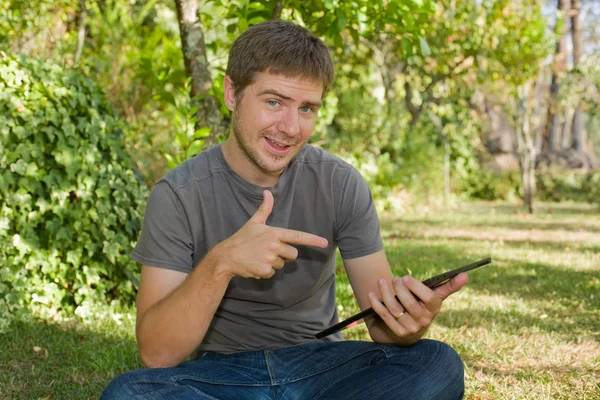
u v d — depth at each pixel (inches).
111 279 189.8
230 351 89.0
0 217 171.0
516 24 539.5
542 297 215.6
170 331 75.1
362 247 89.6
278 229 71.4
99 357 138.2
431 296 74.5
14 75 171.2
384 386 75.8
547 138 1010.7
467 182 816.9
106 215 183.2
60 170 178.2
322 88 80.4
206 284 72.7
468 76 642.8
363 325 169.2
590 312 193.8
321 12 187.0
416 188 648.4
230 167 86.0
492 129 888.9
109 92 306.3
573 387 126.0
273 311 88.0
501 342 156.6
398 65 679.7
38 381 127.7
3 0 283.1
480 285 235.1
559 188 845.8
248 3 167.3
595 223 502.9
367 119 604.7
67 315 180.2
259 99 79.0
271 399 80.5
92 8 362.3
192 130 173.3
